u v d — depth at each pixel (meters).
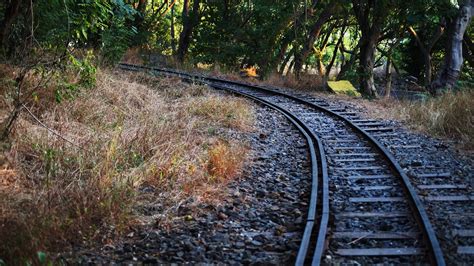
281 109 14.66
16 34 12.54
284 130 12.27
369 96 18.97
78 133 9.25
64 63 10.48
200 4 35.44
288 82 21.41
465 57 24.05
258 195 7.67
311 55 28.95
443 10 18.53
